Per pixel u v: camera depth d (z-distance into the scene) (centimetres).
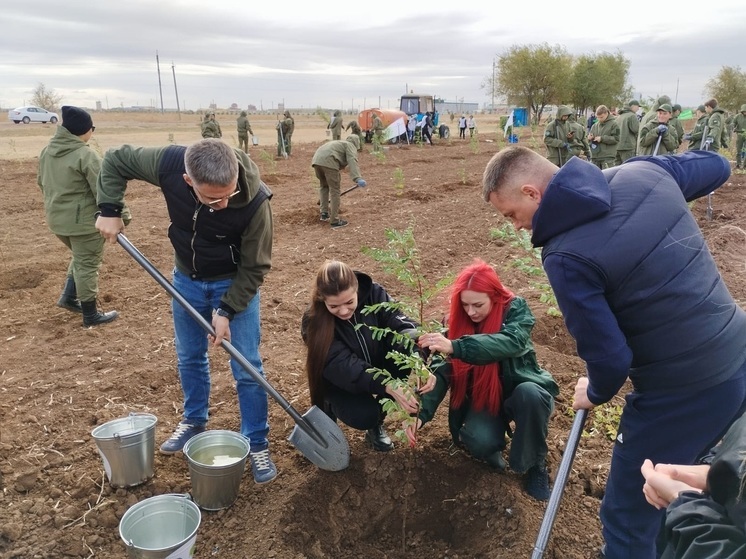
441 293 566
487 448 326
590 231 218
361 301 340
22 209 1148
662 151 1222
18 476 343
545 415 311
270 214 331
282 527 306
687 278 222
